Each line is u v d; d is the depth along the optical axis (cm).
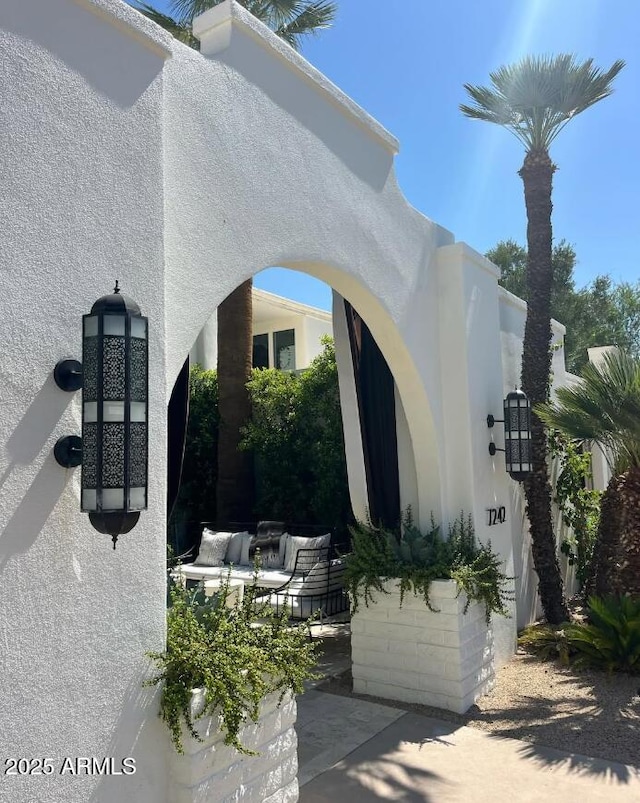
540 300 830
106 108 292
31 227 257
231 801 310
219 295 374
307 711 550
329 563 789
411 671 569
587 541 948
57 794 249
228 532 1005
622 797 401
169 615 331
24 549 246
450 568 562
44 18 270
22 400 249
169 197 346
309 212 459
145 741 285
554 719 525
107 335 255
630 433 698
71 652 259
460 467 632
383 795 408
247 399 1098
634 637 625
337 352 681
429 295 636
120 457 251
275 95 435
